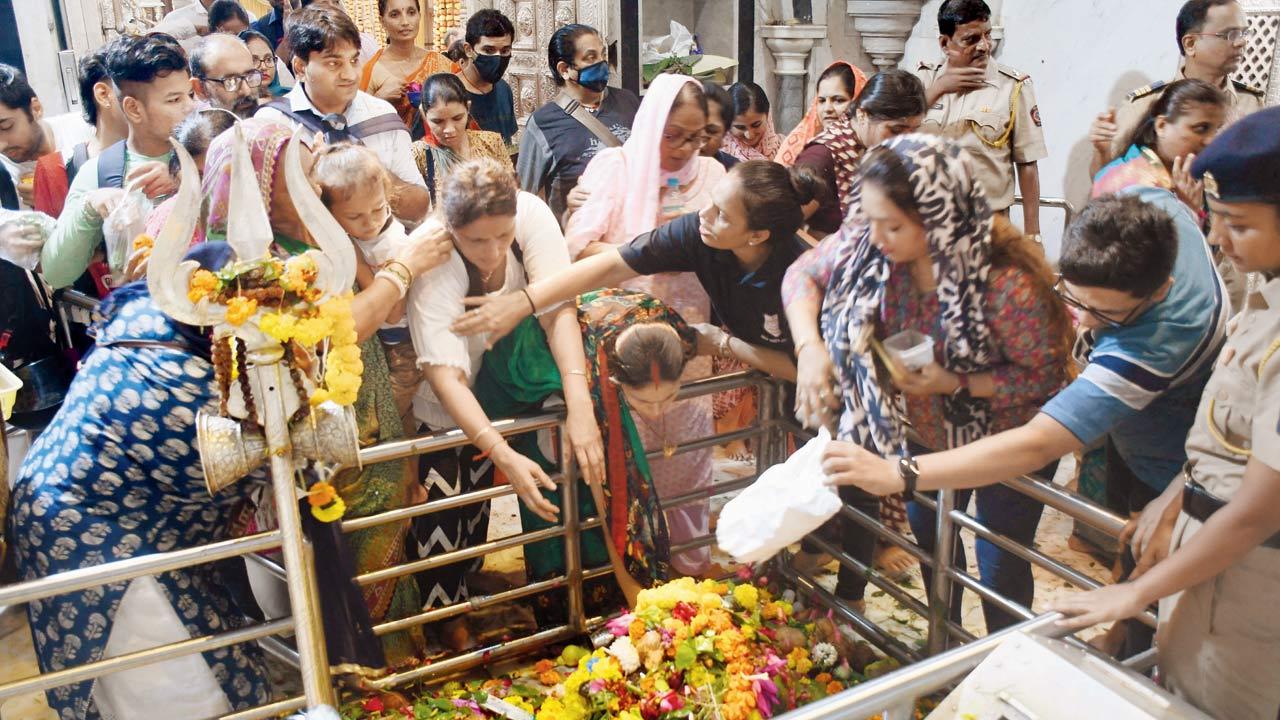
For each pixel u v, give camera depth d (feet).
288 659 6.73
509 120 12.39
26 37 14.84
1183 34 8.55
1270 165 4.30
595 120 9.73
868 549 7.86
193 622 5.99
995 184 9.68
